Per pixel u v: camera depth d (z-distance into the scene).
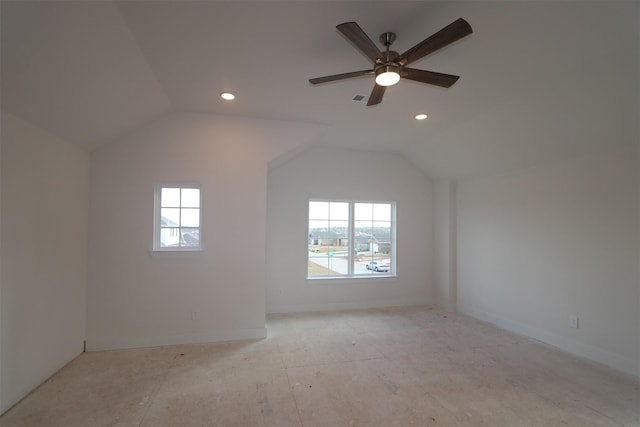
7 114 2.16
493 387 2.57
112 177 3.28
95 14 1.80
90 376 2.67
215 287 3.48
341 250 5.10
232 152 3.55
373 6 1.78
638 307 2.78
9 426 2.03
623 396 2.44
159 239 3.45
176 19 1.90
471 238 4.75
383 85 2.03
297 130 3.71
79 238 3.06
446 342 3.56
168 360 2.99
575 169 3.31
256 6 1.78
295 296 4.74
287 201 4.75
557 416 2.18
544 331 3.60
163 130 3.40
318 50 2.25
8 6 1.52
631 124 2.59
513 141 3.54
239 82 2.75
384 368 2.89
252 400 2.35
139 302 3.30
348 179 5.02
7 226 2.18
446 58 2.28
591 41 2.04
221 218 3.51
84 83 2.28
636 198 2.80
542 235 3.66
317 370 2.83
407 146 4.77
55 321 2.71
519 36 2.01
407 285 5.25
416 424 2.09
